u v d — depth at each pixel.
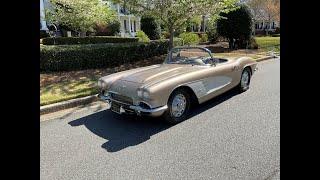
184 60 5.62
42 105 5.56
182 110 4.68
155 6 9.36
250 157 3.36
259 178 2.92
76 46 9.52
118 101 4.61
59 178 3.10
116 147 3.82
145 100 4.24
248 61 6.35
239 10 16.09
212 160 3.34
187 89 4.75
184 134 4.15
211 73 5.09
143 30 20.95
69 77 8.09
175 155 3.51
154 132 4.29
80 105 5.91
